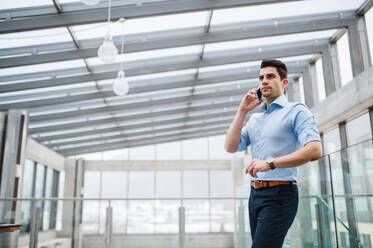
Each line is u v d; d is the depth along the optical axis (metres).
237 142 1.64
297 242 3.50
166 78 8.33
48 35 5.59
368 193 2.87
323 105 7.14
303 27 6.11
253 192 1.50
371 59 5.83
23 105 8.15
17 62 6.01
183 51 7.00
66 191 14.47
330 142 7.54
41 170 12.27
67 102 8.27
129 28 5.77
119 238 4.44
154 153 16.00
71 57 6.04
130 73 7.16
